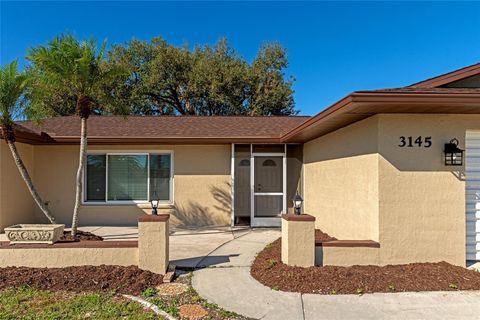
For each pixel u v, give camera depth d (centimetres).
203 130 1068
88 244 529
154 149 1000
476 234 561
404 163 523
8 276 479
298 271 496
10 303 398
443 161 525
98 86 641
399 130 523
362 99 436
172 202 1002
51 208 981
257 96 2692
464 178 527
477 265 541
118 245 530
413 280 465
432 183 525
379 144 521
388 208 521
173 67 2702
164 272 513
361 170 588
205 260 606
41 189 981
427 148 524
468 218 560
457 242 525
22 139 827
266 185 1021
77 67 580
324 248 526
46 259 521
